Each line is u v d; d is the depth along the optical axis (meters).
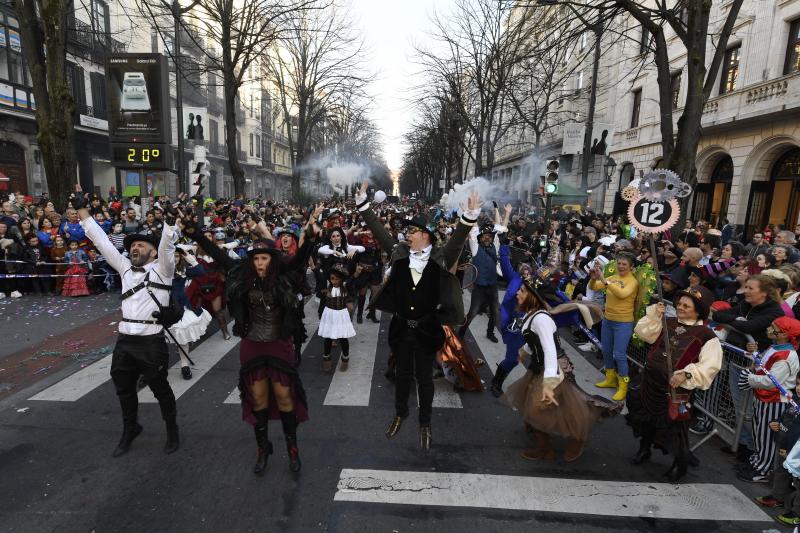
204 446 4.02
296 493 3.38
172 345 6.71
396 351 3.55
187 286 6.48
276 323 3.55
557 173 11.74
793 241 6.87
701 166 18.38
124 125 11.38
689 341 3.45
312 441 4.15
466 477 3.63
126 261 3.89
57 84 10.56
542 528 3.07
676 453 3.55
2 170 19.28
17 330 7.25
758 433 3.67
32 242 9.58
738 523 3.17
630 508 3.30
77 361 5.98
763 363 3.58
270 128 51.19
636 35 21.86
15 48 18.86
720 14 17.20
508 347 5.09
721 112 16.81
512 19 21.91
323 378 5.67
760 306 4.12
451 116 27.58
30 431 4.22
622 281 5.14
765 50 15.18
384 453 3.96
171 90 30.38
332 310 5.82
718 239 7.52
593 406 3.83
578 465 3.87
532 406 3.75
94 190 25.59
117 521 3.05
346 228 12.67
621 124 24.05
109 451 3.91
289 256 4.12
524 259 10.16
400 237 9.73
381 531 3.01
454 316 3.50
